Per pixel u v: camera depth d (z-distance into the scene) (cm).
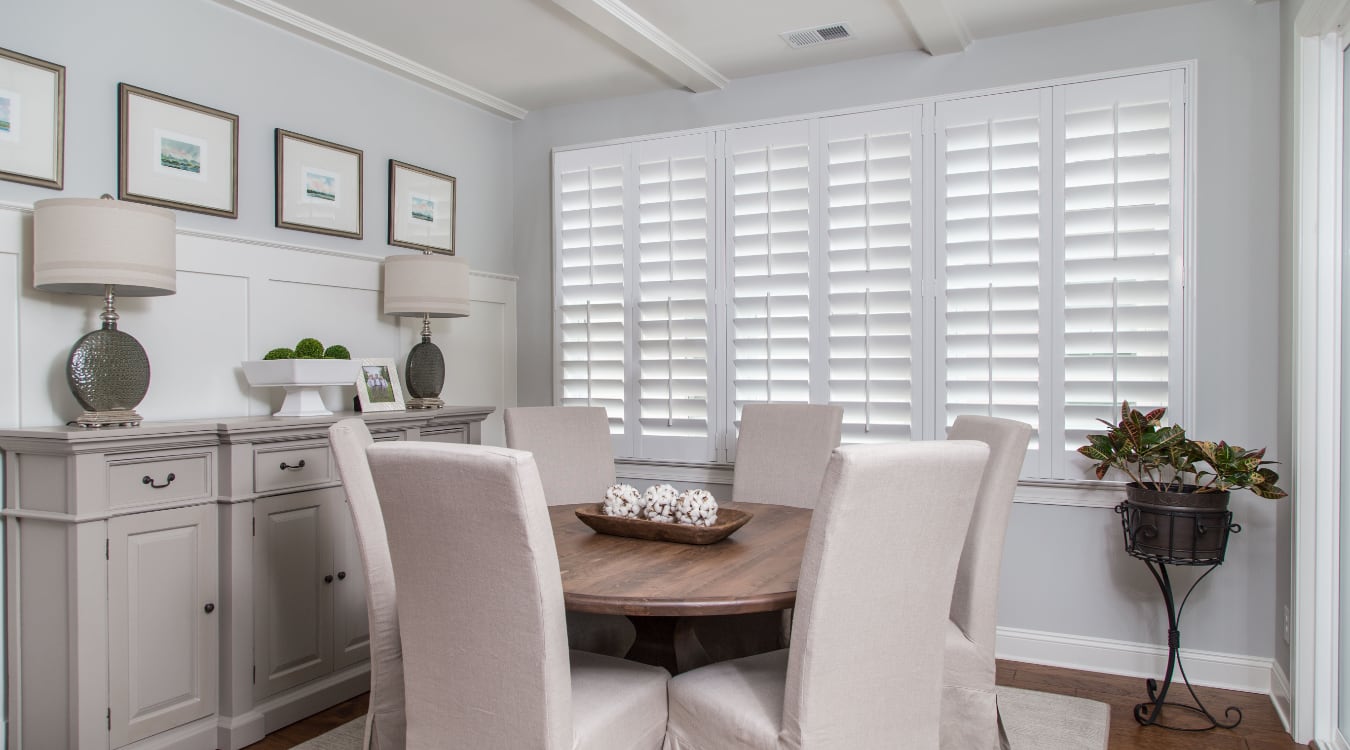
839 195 339
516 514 138
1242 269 282
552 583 144
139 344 232
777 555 197
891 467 146
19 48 230
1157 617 295
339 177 327
